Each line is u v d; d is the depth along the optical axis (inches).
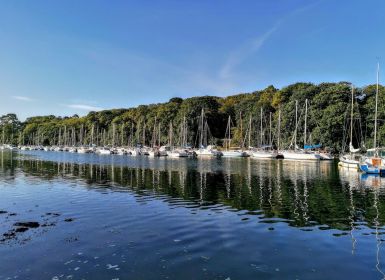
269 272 559.8
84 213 968.9
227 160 3678.6
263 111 5334.6
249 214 967.0
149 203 1120.2
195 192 1354.6
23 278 533.6
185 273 552.4
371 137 3818.9
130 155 5201.8
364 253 652.7
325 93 4264.3
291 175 2033.7
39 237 736.3
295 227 831.1
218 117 6643.7
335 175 2032.5
